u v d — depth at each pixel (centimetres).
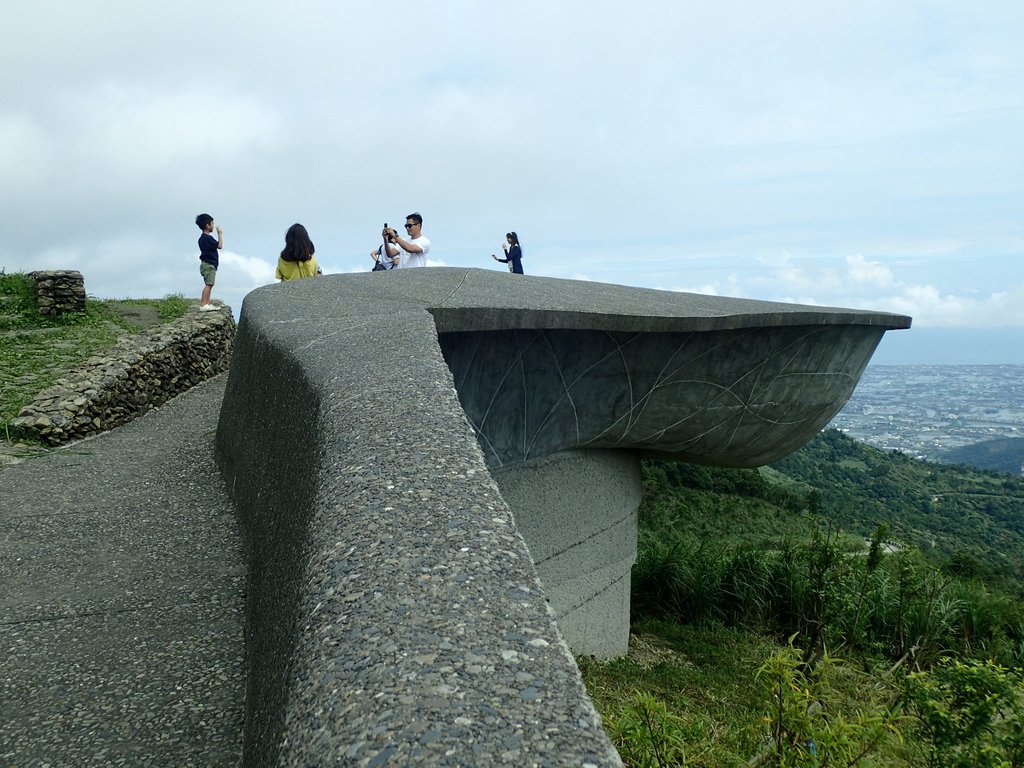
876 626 827
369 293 619
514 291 694
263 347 438
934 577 884
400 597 140
